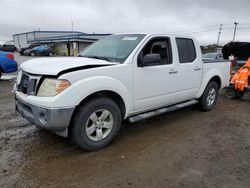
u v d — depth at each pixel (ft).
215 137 13.26
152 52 13.03
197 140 12.73
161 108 14.48
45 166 9.60
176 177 9.09
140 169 9.59
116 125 11.57
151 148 11.54
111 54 12.71
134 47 12.25
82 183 8.57
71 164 9.82
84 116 10.25
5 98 20.44
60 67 9.86
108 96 11.32
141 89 12.34
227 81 19.86
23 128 13.61
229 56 32.73
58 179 8.75
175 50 14.25
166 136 13.16
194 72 15.76
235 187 8.57
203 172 9.50
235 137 13.38
